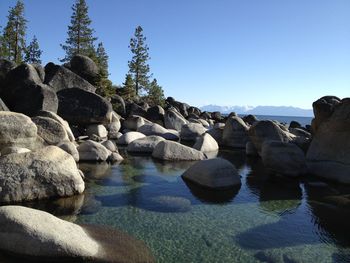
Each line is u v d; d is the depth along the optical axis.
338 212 11.41
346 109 16.34
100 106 26.14
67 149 16.88
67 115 25.56
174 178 15.13
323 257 8.06
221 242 8.66
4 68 27.11
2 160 10.83
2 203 10.08
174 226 9.60
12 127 14.20
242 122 27.50
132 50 62.38
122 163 18.00
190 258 7.69
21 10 53.88
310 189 14.23
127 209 10.84
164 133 28.39
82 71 35.38
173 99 62.84
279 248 8.47
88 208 10.59
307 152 18.17
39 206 10.36
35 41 62.44
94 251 7.29
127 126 32.94
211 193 13.10
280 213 11.16
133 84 55.25
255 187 14.31
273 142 17.36
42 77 29.36
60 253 6.92
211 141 24.61
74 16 56.62
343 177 15.41
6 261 6.81
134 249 7.87
